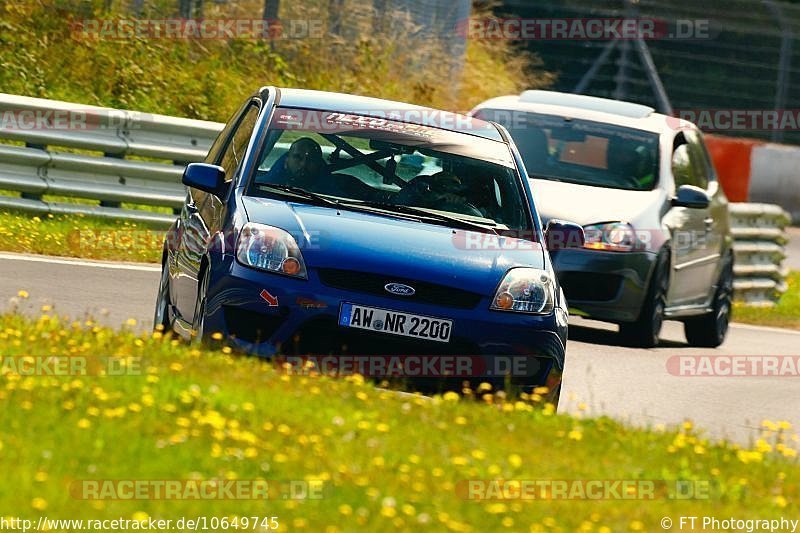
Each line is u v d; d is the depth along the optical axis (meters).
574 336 47.66
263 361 27.83
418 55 84.62
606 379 39.66
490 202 32.16
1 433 20.09
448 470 21.50
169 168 56.38
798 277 82.00
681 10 99.31
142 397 22.86
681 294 49.47
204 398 23.42
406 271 28.67
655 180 48.28
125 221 54.81
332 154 31.98
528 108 50.41
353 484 19.94
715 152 103.50
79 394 22.91
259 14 79.69
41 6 72.50
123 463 19.62
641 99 98.31
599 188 47.38
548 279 30.16
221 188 31.09
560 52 97.50
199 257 30.52
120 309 39.03
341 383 26.53
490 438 24.28
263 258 28.42
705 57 102.69
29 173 53.00
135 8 75.94
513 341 28.91
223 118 73.12
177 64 74.56
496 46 96.69
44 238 49.09
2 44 69.81
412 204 31.44
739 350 52.94
